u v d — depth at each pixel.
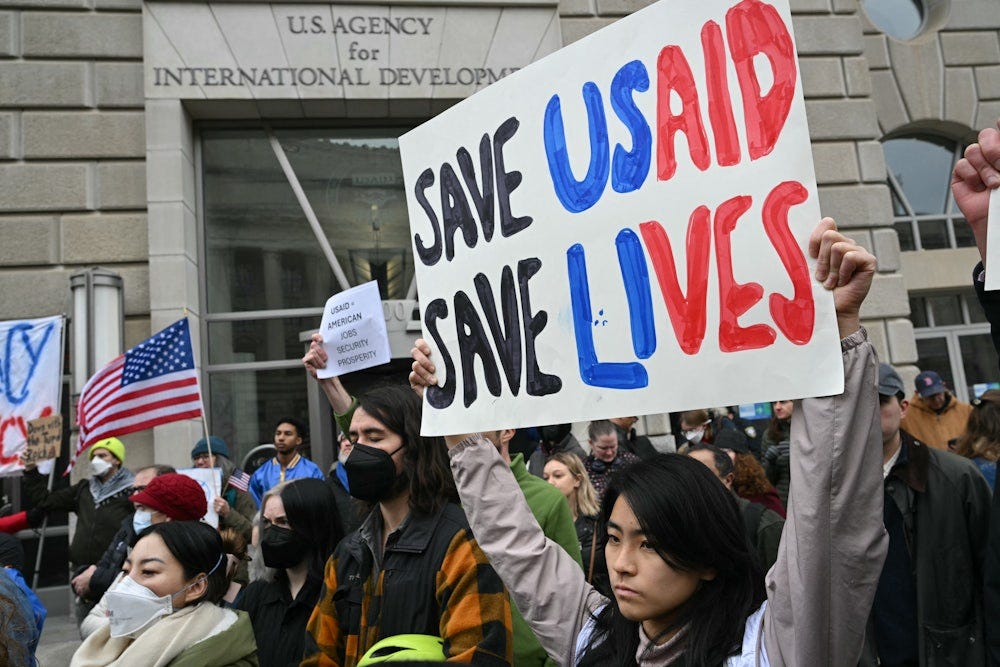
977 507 2.54
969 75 10.26
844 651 1.33
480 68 8.46
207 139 8.57
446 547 2.17
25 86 7.75
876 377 1.41
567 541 2.82
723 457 3.31
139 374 5.46
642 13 1.83
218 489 4.76
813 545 1.34
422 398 2.41
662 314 1.74
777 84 1.59
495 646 1.99
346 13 8.31
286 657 2.75
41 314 7.53
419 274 2.35
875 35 10.16
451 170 2.27
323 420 8.16
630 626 1.59
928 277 10.33
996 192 1.57
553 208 1.99
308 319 8.48
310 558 2.86
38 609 2.99
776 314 1.52
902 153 10.67
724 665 1.41
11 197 7.61
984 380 10.66
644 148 1.81
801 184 1.53
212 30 8.08
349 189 8.80
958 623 2.48
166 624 2.34
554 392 1.94
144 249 7.79
